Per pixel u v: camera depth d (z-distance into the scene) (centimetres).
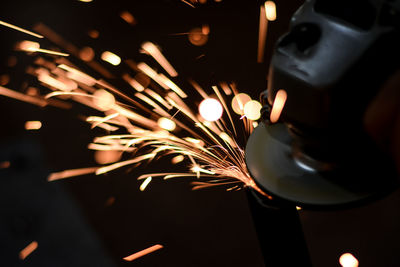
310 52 69
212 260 299
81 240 334
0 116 439
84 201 354
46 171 383
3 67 495
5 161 400
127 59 463
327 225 303
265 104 85
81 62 475
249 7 478
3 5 586
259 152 90
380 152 75
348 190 79
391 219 295
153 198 336
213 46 445
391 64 67
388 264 280
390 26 66
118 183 351
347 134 72
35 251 340
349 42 67
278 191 81
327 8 72
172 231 317
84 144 387
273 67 73
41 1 576
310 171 82
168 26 490
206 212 319
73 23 536
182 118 351
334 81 67
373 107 68
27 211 361
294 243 86
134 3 536
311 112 70
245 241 302
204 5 498
